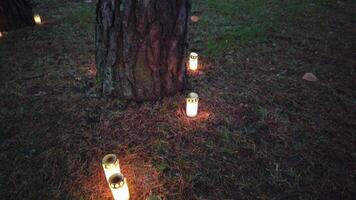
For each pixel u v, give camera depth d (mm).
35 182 2342
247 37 4586
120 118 2895
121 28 2641
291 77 3660
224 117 2957
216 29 4891
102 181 2328
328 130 2844
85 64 3885
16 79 3582
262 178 2354
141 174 2359
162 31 2697
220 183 2312
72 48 4340
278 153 2580
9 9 4832
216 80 3553
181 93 3227
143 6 2496
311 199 2201
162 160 2477
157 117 2902
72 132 2756
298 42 4551
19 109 3078
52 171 2418
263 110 3043
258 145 2658
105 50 2881
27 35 4789
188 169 2412
